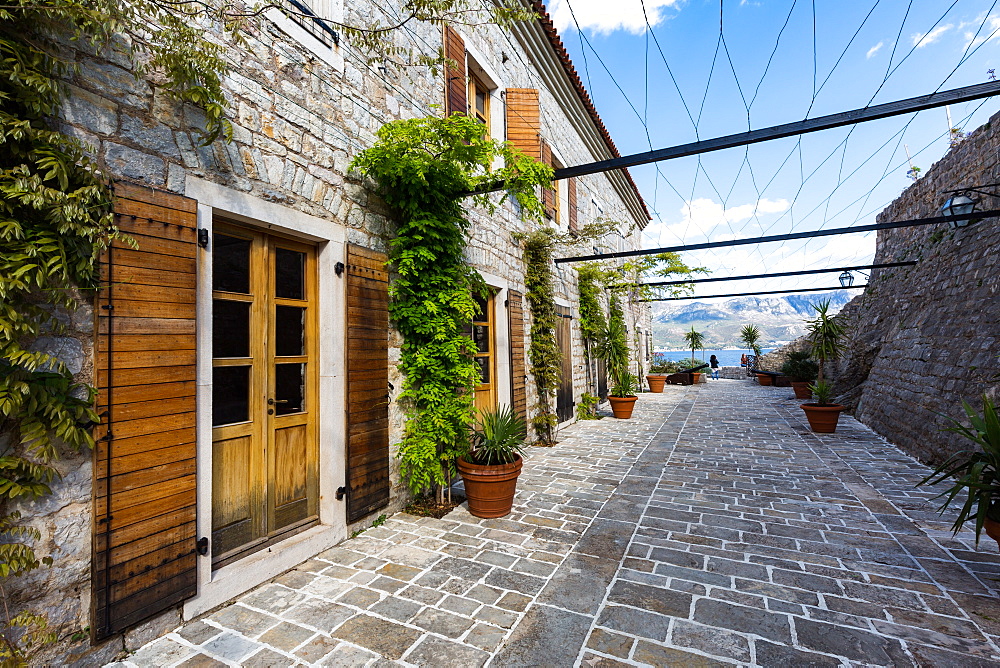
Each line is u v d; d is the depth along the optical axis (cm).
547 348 686
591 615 230
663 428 796
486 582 264
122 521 197
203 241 238
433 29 456
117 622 193
